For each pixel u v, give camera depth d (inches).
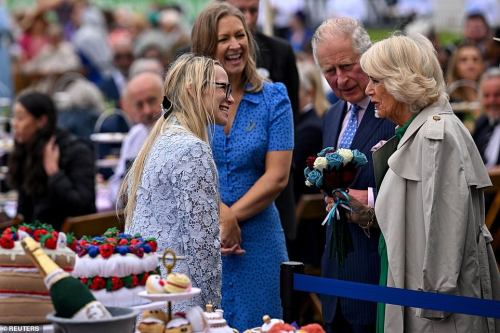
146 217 542.6
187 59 564.4
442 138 533.0
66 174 878.4
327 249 633.0
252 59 655.8
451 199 529.7
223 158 644.7
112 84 1540.4
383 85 555.5
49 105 878.4
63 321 410.3
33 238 453.1
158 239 536.7
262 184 639.8
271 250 652.1
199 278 533.0
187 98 552.7
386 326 555.8
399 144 549.6
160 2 2036.2
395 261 544.7
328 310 629.6
